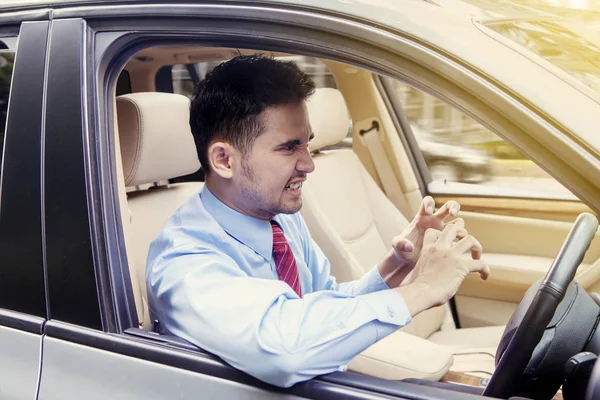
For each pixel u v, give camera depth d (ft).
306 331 3.85
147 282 4.85
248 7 3.86
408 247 4.55
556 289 3.69
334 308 4.00
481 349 8.09
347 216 9.27
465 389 4.72
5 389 4.46
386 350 5.96
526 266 9.01
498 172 9.97
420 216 5.27
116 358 4.21
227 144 4.49
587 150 3.23
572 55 4.05
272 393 3.85
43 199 4.33
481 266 4.25
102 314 4.25
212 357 4.05
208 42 4.10
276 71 4.42
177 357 4.09
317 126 9.12
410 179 10.26
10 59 4.55
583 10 5.47
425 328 8.68
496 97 3.38
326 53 3.74
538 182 9.75
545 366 3.84
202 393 3.97
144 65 7.92
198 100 4.56
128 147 5.74
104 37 4.33
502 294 9.23
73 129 4.26
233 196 4.75
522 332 3.70
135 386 4.12
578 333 3.90
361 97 10.14
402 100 10.32
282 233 5.25
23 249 4.43
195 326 4.13
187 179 8.31
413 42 3.54
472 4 4.61
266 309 3.94
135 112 5.71
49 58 4.37
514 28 4.25
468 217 9.70
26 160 4.38
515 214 9.39
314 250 6.16
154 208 6.50
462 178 10.22
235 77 4.39
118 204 4.44
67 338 4.35
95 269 4.23
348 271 8.39
